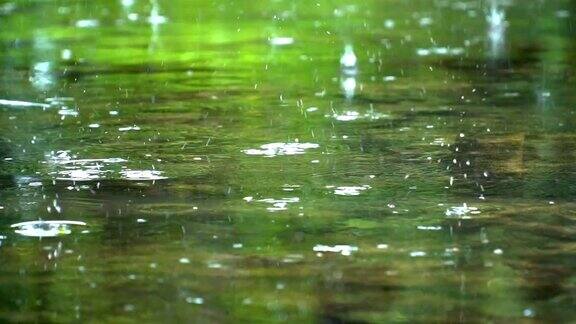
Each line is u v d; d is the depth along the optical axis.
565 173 5.28
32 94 7.74
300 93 7.81
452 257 3.99
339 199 4.82
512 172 5.32
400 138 6.17
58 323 3.36
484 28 11.73
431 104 7.30
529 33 11.25
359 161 5.59
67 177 5.23
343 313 3.43
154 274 3.81
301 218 4.50
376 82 8.28
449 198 4.83
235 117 6.87
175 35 11.34
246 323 3.34
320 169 5.40
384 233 4.30
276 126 6.55
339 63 9.31
